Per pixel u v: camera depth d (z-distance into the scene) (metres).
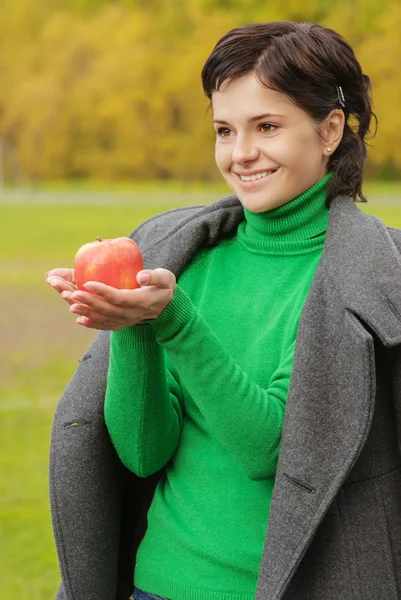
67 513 2.94
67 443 2.95
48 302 17.61
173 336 2.59
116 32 74.69
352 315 2.59
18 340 13.88
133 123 71.50
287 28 2.80
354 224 2.75
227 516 2.75
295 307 2.82
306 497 2.55
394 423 2.70
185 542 2.77
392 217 36.25
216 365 2.60
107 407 2.83
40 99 73.50
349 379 2.55
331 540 2.63
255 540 2.71
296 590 2.65
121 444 2.86
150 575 2.84
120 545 3.14
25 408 9.85
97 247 2.63
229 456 2.80
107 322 2.55
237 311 2.92
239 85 2.78
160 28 75.56
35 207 46.34
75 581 2.94
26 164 74.69
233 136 2.85
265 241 2.94
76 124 73.19
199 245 3.11
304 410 2.58
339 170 2.88
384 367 2.70
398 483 2.70
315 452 2.56
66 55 74.00
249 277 2.95
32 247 27.66
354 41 68.06
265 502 2.73
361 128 2.96
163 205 48.34
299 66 2.74
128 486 3.13
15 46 81.81
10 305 17.22
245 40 2.77
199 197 56.16
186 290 3.05
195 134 70.81
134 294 2.49
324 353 2.61
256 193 2.84
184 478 2.85
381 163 65.62
